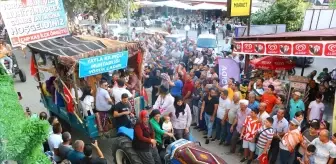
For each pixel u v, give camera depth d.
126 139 6.71
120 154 6.91
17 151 2.32
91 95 7.92
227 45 18.59
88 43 8.56
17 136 2.32
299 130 6.98
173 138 7.11
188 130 7.90
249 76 11.89
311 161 6.39
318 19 16.62
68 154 6.00
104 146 8.68
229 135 8.75
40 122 2.43
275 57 11.17
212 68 11.45
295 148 7.06
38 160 2.50
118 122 7.59
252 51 9.61
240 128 8.19
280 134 7.34
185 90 10.38
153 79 11.38
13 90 3.32
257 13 19.30
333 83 12.42
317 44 7.82
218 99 9.00
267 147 7.10
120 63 8.16
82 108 7.64
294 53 8.40
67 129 9.20
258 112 7.78
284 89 10.41
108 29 22.69
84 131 7.86
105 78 9.08
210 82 10.07
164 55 15.39
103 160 5.78
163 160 6.91
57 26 9.51
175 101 7.74
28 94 12.96
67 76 8.05
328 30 10.37
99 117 7.72
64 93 8.01
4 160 2.29
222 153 8.58
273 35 9.65
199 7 29.73
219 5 30.36
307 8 18.39
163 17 36.38
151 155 6.50
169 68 12.39
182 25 33.19
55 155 6.43
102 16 20.23
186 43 18.41
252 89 9.70
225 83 10.80
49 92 9.34
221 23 30.30
